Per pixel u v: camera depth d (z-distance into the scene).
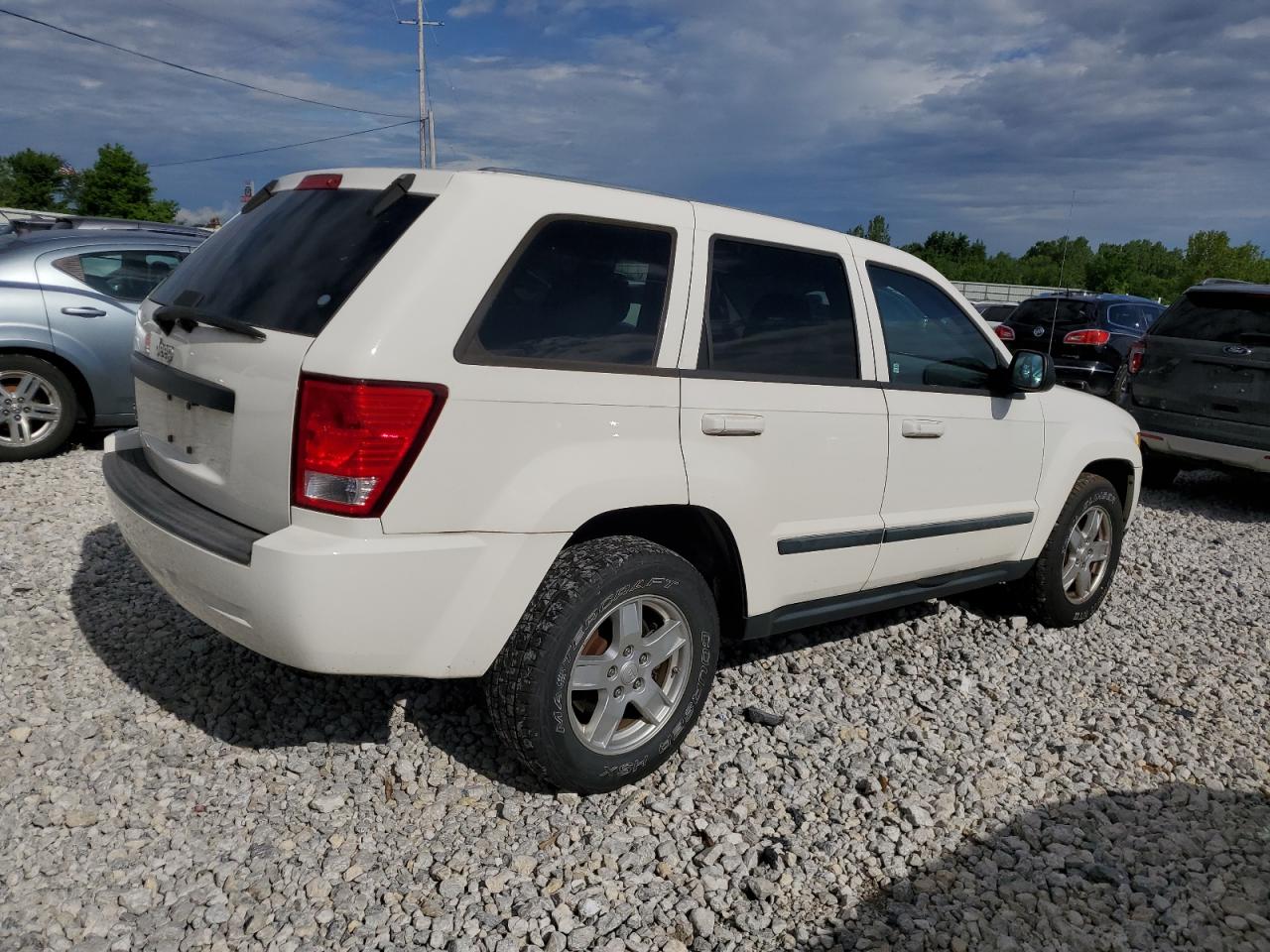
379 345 2.65
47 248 7.01
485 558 2.84
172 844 2.87
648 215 3.29
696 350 3.33
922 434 4.06
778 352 3.61
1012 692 4.34
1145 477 9.43
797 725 3.84
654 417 3.17
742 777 3.44
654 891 2.81
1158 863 3.11
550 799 3.20
